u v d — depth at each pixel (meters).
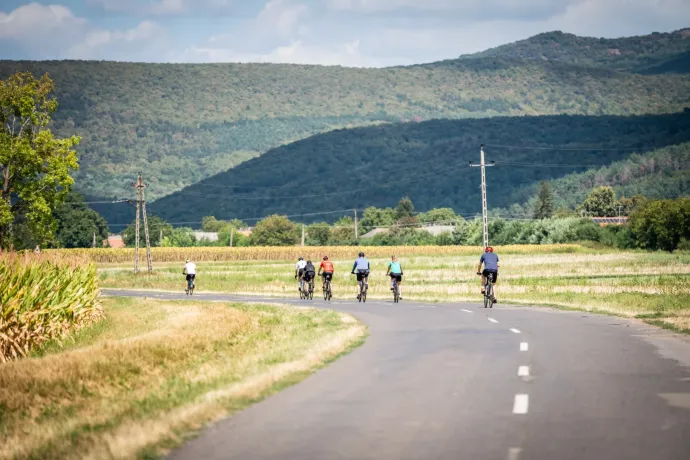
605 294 137.25
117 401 43.91
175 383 49.06
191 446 32.69
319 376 51.72
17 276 81.12
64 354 61.16
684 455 30.09
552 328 84.12
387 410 40.00
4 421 39.41
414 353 63.62
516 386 46.78
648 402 41.25
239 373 52.38
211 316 98.38
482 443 32.50
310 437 34.16
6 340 73.56
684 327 81.75
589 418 37.31
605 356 60.31
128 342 66.00
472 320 96.12
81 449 31.84
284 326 90.31
